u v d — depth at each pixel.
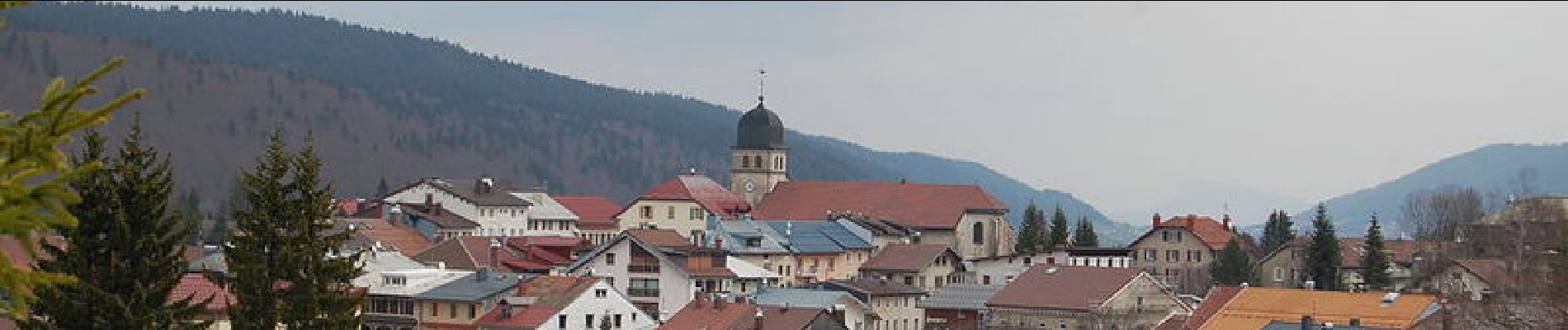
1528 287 161.62
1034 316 182.12
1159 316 181.62
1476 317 155.00
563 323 156.75
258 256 95.56
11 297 29.08
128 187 83.38
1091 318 177.62
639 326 161.88
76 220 28.14
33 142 27.55
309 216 96.56
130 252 82.81
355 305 98.12
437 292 160.00
